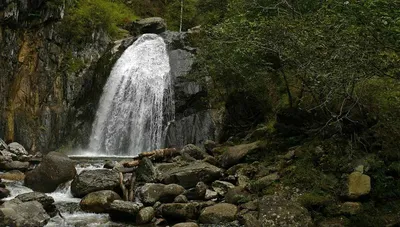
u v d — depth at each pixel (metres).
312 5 13.03
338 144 10.16
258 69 14.12
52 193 11.23
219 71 16.20
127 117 21.03
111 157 17.59
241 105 15.96
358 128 10.24
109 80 22.34
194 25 30.94
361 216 8.43
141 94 21.19
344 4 8.59
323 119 11.27
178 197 9.84
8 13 20.06
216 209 9.29
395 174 9.04
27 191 11.16
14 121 20.17
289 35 10.73
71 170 11.79
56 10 22.05
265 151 12.01
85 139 20.97
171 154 13.61
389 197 8.77
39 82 21.23
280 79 14.89
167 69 21.42
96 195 9.95
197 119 18.00
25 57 21.14
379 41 7.86
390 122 9.73
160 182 11.15
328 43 8.85
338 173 9.60
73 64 22.08
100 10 24.62
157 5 32.78
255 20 13.56
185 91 19.55
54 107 21.03
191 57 21.09
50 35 21.92
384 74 8.41
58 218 9.28
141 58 22.72
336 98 10.44
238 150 12.20
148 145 19.95
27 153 17.98
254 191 10.19
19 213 8.54
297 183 9.88
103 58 22.75
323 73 9.02
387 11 8.02
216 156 13.65
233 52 14.48
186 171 11.12
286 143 11.84
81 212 9.78
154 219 9.27
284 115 12.21
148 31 27.16
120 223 9.11
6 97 20.17
